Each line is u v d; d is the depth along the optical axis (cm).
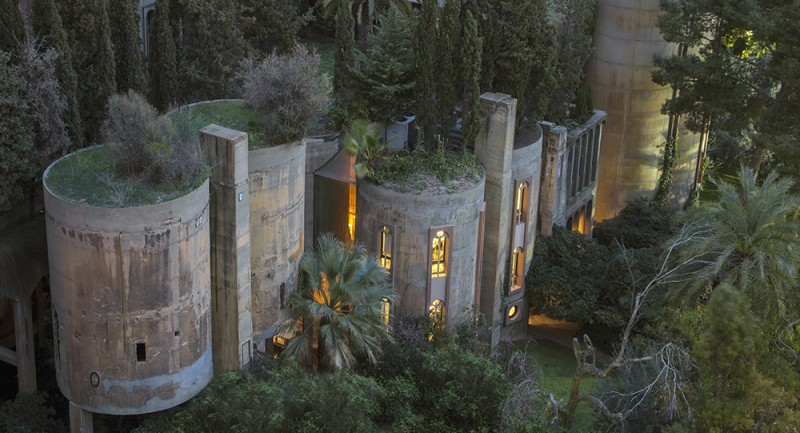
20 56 4700
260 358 4959
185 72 5691
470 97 5419
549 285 6094
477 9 5575
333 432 4309
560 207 6525
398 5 6644
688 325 5516
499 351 5612
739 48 6838
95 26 5047
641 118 7369
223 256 4747
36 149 4778
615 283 6012
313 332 4931
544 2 5753
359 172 5347
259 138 4891
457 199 5300
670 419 4681
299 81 4872
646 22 7119
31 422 4744
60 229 4284
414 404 4944
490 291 5897
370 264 4975
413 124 5953
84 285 4328
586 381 5847
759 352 4350
